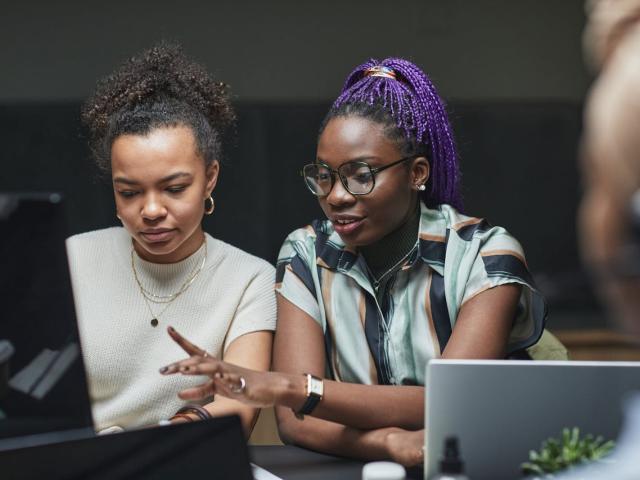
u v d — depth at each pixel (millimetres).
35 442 1254
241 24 5539
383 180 1739
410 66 1858
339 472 1603
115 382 1888
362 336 1863
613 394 1292
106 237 1979
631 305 645
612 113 605
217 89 1941
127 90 1862
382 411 1676
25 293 1236
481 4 5664
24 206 1220
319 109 5438
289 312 1903
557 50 5711
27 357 1248
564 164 5582
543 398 1305
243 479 1308
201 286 1926
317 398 1640
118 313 1902
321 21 5590
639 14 642
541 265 5578
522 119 5555
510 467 1312
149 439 1290
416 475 1593
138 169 1739
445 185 1893
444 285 1834
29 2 5391
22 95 5402
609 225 627
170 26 5480
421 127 1792
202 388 1535
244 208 5406
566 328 4883
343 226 1768
